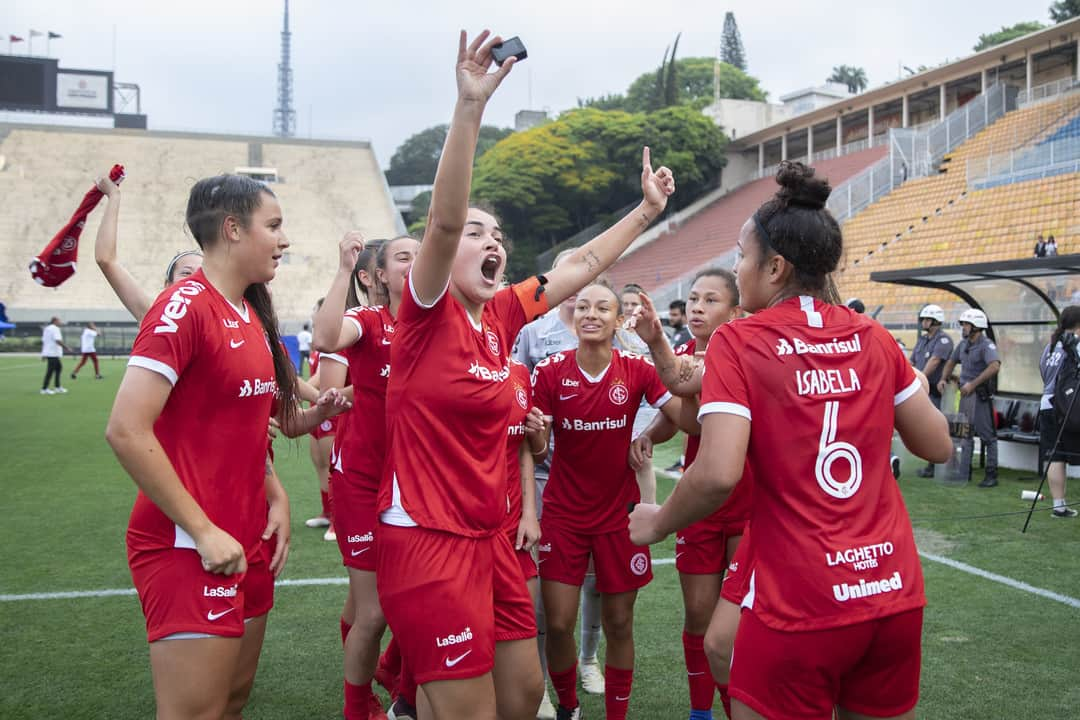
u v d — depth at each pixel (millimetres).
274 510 2951
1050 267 8758
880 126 37906
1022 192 22359
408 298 2451
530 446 3568
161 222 46844
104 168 50594
